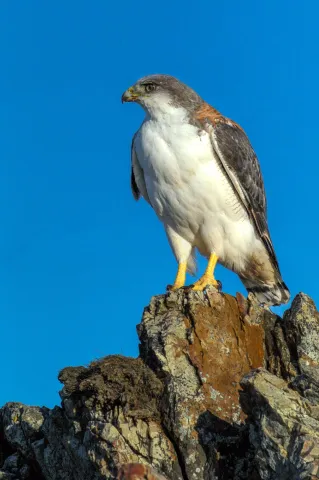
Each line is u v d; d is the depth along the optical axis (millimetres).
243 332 13648
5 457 15367
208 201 15633
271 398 10898
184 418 12242
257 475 11625
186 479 11953
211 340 13242
